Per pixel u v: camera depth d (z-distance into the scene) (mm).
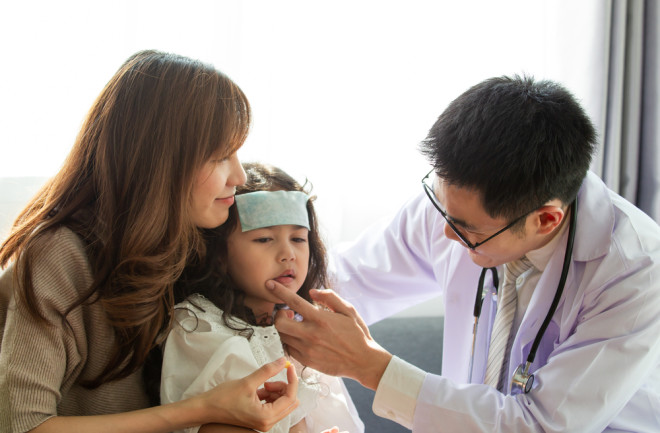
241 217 997
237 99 892
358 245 1436
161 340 905
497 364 1130
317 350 1000
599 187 1083
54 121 1467
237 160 923
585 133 923
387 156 1833
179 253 881
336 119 1731
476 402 976
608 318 965
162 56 882
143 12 1520
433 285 1423
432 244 1288
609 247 1002
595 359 944
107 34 1490
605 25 1774
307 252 1048
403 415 1005
